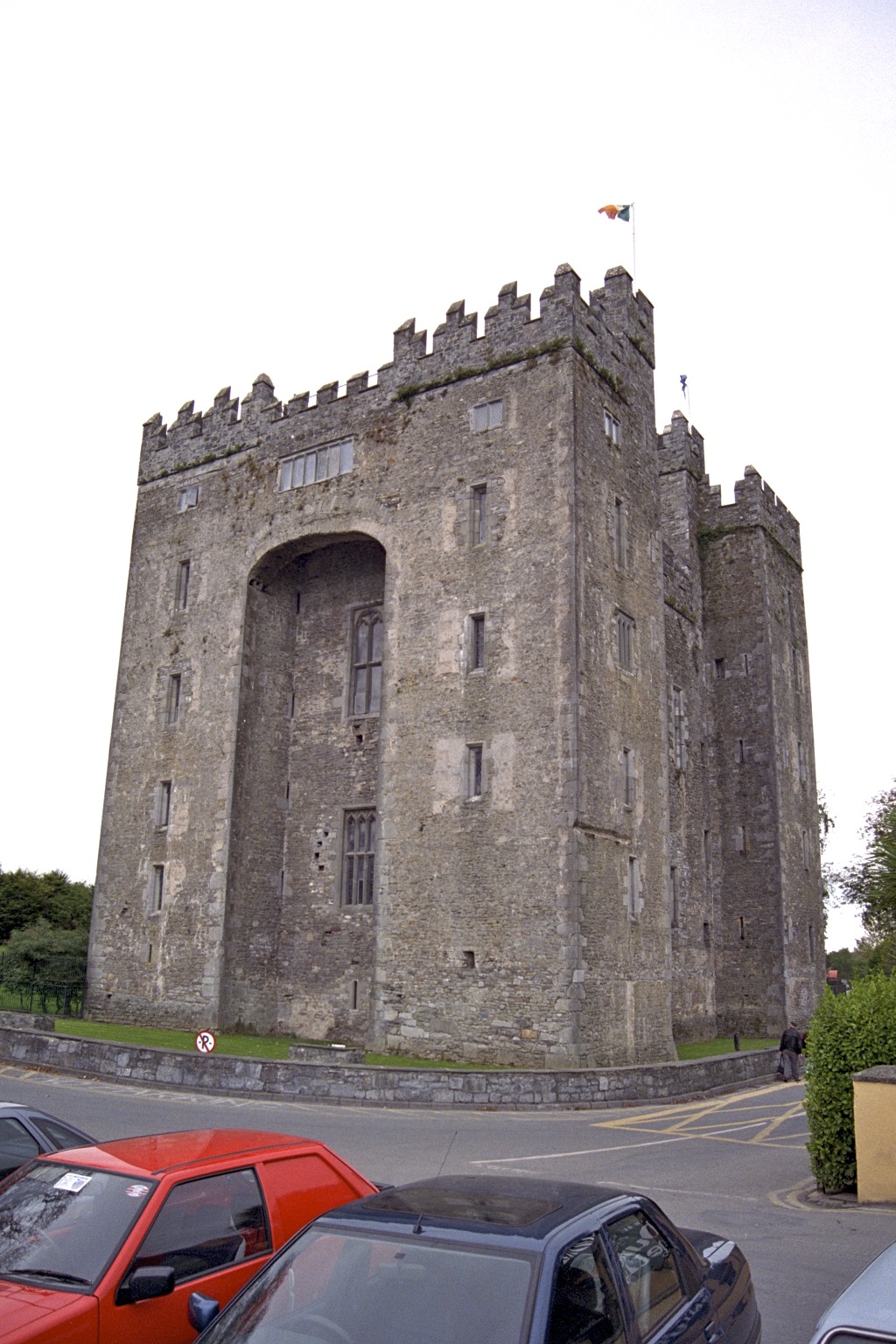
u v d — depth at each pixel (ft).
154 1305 18.76
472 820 89.25
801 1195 43.57
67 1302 17.79
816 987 133.80
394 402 105.19
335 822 107.04
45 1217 20.04
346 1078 66.74
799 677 145.59
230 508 115.34
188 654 113.80
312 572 116.26
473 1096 67.56
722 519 143.02
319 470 108.88
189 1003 102.22
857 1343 14.39
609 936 86.33
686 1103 75.72
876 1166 41.65
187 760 110.11
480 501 97.71
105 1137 49.96
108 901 112.47
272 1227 21.45
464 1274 15.08
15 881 185.98
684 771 126.41
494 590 93.61
